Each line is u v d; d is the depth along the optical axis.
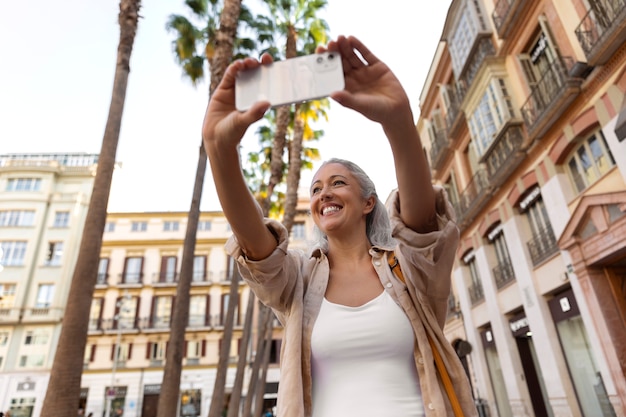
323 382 1.33
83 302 5.19
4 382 25.23
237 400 14.38
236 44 14.95
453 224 1.34
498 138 11.88
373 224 1.79
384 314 1.38
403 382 1.28
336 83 1.05
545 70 10.66
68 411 4.72
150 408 27.55
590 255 8.73
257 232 1.36
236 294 13.91
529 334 11.54
